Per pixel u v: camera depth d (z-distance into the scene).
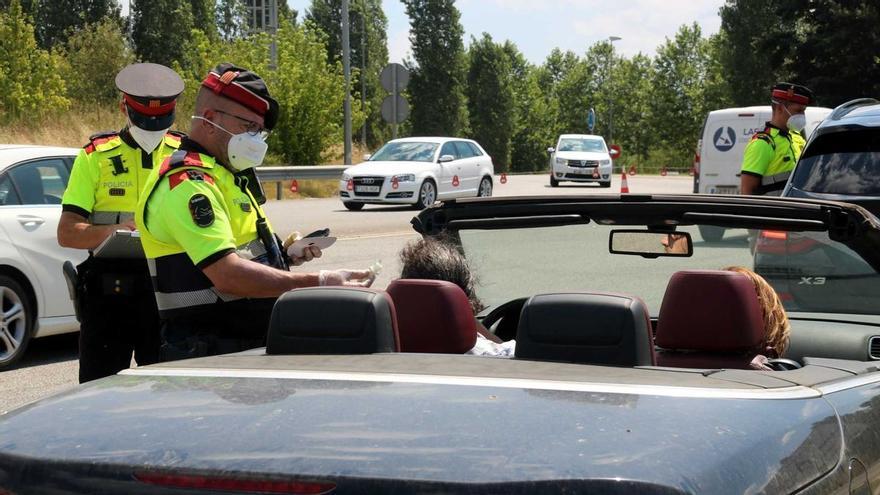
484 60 113.12
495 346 3.08
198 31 33.69
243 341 3.97
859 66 40.50
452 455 1.81
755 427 2.06
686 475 1.79
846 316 4.53
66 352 8.73
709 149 16.50
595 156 36.16
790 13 42.16
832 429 2.33
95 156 5.07
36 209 8.24
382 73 23.95
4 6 66.56
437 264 3.38
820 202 3.57
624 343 2.33
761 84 72.94
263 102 3.97
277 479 1.80
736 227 3.79
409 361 2.38
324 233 4.41
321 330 2.52
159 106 4.98
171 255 3.88
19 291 8.03
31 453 1.99
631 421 1.95
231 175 4.00
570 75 136.75
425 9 101.56
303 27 34.06
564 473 1.75
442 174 23.64
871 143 8.30
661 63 105.50
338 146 35.19
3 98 31.20
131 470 1.88
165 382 2.34
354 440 1.88
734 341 2.84
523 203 3.97
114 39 40.59
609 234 4.28
